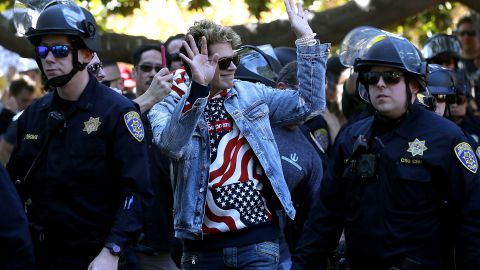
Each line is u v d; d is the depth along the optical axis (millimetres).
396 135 11773
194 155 12078
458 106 17297
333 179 12250
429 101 13320
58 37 11969
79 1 26156
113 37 24234
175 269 16203
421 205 11594
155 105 12539
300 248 12500
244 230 12086
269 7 26656
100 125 12016
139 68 17375
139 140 12141
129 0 26375
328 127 17641
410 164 11625
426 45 20812
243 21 31031
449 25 28844
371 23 23688
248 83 12625
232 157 12133
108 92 12250
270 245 12234
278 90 12664
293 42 24375
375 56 11742
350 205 11984
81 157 11977
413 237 11570
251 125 12203
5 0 25516
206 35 11977
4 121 16000
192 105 11469
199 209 12000
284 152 14094
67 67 11977
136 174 12023
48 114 12242
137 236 12055
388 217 11672
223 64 12000
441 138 11633
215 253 12148
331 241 12422
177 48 17188
